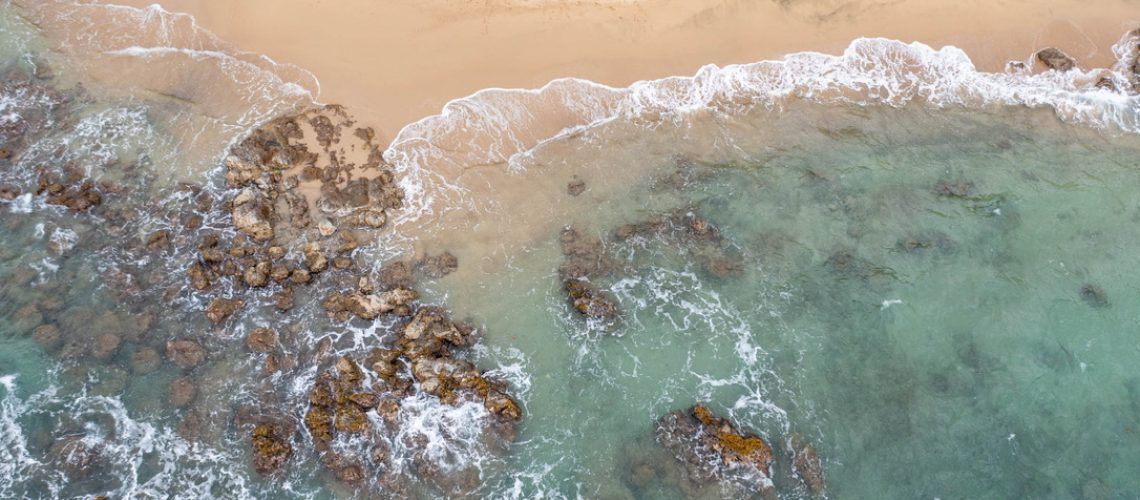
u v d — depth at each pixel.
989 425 15.98
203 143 18.50
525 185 18.58
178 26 19.61
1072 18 21.42
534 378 16.17
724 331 16.94
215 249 17.03
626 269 17.62
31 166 18.22
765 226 18.41
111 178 18.11
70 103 19.11
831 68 20.50
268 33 19.48
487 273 17.34
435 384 15.49
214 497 14.45
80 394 15.36
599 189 18.70
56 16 20.17
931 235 18.45
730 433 15.28
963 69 20.89
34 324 16.11
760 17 20.45
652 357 16.58
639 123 19.55
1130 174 19.84
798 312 17.23
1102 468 15.62
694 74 19.95
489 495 14.79
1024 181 19.50
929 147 19.94
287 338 16.20
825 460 15.35
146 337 16.09
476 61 19.31
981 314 17.39
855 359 16.67
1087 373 16.77
